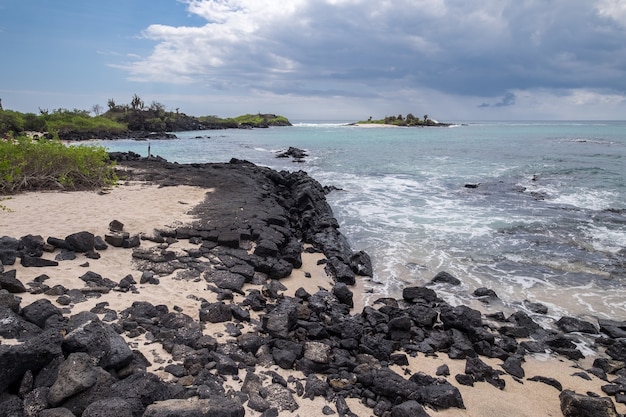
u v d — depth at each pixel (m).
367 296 8.67
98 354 4.29
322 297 7.98
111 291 6.94
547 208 16.03
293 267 9.94
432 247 11.73
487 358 6.45
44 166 14.62
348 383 5.14
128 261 8.38
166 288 7.39
